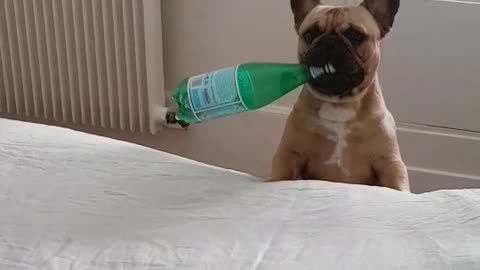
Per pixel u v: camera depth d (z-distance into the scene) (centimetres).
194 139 227
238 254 96
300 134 143
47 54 223
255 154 223
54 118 231
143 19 208
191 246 98
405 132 206
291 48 209
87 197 112
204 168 124
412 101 203
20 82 230
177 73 224
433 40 195
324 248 97
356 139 141
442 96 200
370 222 104
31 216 107
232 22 212
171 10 216
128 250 98
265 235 101
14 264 95
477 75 196
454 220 104
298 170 147
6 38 226
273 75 127
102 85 221
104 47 216
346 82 133
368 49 136
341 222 104
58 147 129
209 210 108
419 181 208
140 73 215
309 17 140
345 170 144
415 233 101
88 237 101
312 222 104
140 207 110
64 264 95
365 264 93
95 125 229
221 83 119
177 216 107
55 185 116
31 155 125
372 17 140
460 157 204
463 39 193
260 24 209
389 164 142
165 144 230
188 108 123
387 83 203
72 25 217
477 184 204
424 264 93
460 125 201
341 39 134
